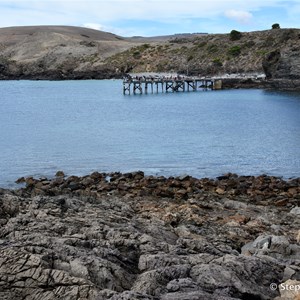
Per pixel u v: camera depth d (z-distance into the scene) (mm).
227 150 43312
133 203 23422
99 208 19656
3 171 35281
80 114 75688
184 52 170125
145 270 12797
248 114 70125
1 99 106875
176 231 17156
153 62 172750
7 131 56875
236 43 158500
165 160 39281
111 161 38906
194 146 45438
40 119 69562
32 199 18797
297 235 17516
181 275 11984
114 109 82312
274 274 12727
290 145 45125
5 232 14766
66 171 35438
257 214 22188
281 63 109125
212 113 72812
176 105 86062
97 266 12039
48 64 197625
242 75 135500
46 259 11914
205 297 10516
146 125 61344
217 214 21734
